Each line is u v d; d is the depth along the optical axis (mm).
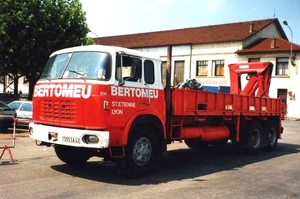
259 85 14008
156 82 8242
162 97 8344
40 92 7941
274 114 13812
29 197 6035
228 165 10031
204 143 12930
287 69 36406
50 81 7773
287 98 36219
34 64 24703
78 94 7180
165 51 43844
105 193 6453
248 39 39438
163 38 45875
